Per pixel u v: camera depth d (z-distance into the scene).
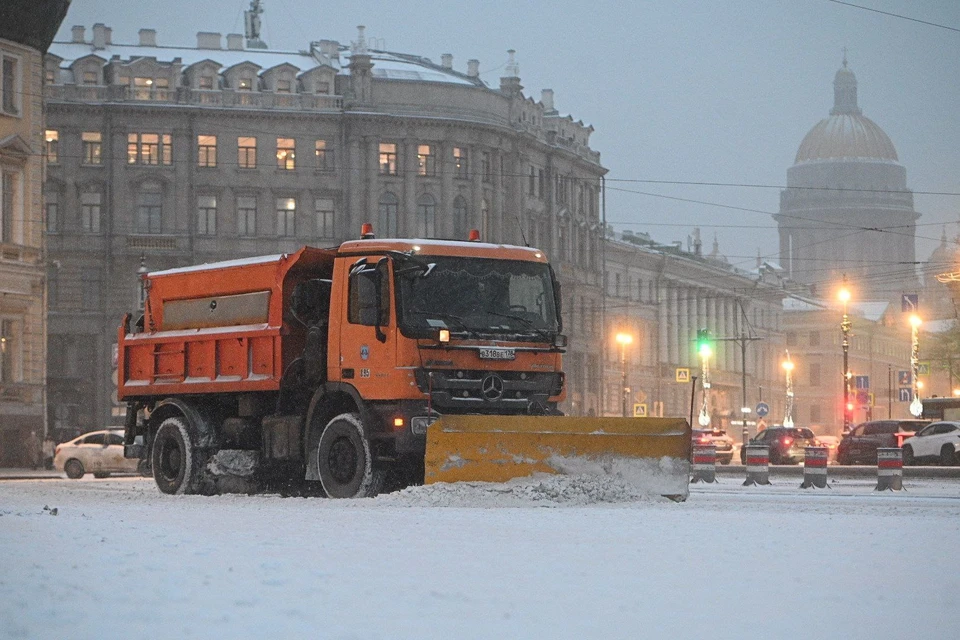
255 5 120.31
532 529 18.84
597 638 9.73
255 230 104.75
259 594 11.44
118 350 33.41
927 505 27.09
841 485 41.47
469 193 110.62
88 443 53.84
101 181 101.44
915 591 12.46
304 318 28.75
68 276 100.00
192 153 103.31
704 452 43.56
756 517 21.69
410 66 112.38
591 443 25.80
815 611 11.20
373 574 13.02
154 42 108.12
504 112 114.38
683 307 149.25
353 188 106.56
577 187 127.12
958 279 108.81
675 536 17.77
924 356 113.19
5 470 66.38
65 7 68.94
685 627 10.25
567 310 122.50
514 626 10.17
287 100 106.00
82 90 101.56
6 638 9.27
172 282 32.16
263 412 29.95
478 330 27.09
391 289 26.62
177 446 31.36
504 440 25.64
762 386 173.62
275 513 22.14
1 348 67.31
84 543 15.35
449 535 17.70
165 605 10.80
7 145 67.00
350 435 27.08
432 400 26.53
